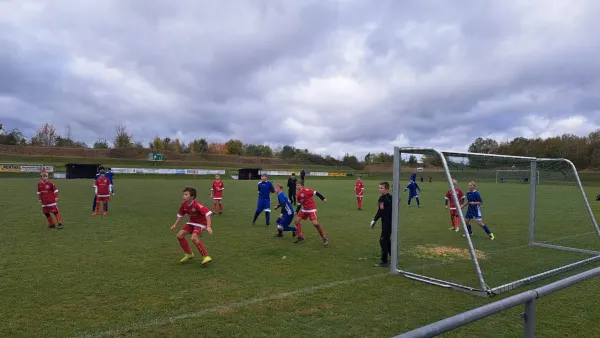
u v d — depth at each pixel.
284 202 9.38
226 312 4.67
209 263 7.00
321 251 8.23
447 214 15.05
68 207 15.18
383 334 4.16
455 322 1.99
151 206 15.93
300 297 5.27
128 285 5.62
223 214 14.22
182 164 71.06
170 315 4.54
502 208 15.66
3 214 12.89
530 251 8.66
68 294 5.20
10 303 4.83
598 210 17.39
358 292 5.55
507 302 2.27
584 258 8.02
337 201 20.94
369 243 9.19
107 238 9.14
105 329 4.12
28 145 72.50
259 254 7.81
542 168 10.40
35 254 7.45
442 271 6.82
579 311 4.96
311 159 98.94
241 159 90.06
